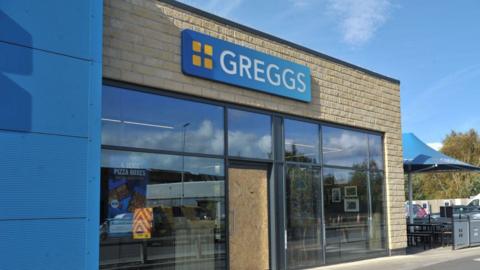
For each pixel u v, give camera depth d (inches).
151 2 368.2
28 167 259.9
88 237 276.7
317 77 503.2
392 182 586.2
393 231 577.0
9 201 251.9
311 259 477.1
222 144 410.3
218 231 399.9
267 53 452.4
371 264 502.6
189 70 383.6
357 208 538.9
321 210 494.6
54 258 262.8
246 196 430.0
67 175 272.8
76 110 280.5
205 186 394.0
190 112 390.0
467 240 686.5
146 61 359.9
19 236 253.0
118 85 345.4
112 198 333.1
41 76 269.9
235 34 427.2
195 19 397.1
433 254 600.4
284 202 457.1
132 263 339.9
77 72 283.4
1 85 256.4
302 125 486.3
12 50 261.7
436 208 1680.6
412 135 792.9
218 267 396.2
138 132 353.4
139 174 350.6
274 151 453.4
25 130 261.3
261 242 438.6
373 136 576.4
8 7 262.7
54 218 265.3
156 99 367.9
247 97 430.6
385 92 593.3
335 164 518.3
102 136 332.5
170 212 367.6
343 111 528.7
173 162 373.4
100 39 295.3
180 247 370.9
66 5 283.4
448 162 723.4
